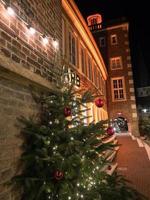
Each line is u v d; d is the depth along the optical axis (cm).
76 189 304
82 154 321
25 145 328
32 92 367
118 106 2014
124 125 2083
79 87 846
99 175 349
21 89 337
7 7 303
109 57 2148
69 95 372
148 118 1945
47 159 285
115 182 392
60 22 557
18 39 330
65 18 763
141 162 820
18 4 338
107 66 2130
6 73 289
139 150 1066
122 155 952
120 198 353
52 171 301
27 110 347
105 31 2225
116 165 719
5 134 286
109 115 2019
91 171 325
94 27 2270
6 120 291
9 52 302
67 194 291
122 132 1988
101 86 1667
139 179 613
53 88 414
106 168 555
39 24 412
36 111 374
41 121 383
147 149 1092
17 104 321
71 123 361
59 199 290
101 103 407
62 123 350
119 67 2097
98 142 344
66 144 315
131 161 837
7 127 292
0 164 271
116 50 2144
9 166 289
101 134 357
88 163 317
